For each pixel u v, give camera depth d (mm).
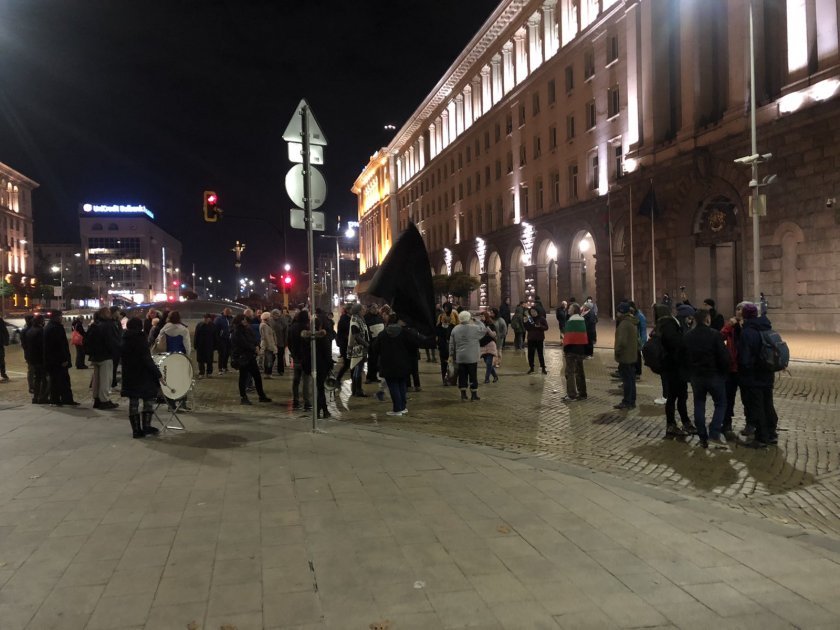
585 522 4812
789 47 23875
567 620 3365
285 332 17062
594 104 39281
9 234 95688
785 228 24000
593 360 18859
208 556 4238
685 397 8586
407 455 6938
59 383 11398
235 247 40344
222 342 17266
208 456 7008
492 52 54969
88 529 4773
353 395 12578
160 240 161375
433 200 72688
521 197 49750
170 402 8781
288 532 4660
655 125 31859
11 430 8727
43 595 3701
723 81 28312
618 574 3910
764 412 7805
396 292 10664
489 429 9078
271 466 6523
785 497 5832
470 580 3844
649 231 31781
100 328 10844
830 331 22328
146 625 3342
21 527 4832
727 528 4680
